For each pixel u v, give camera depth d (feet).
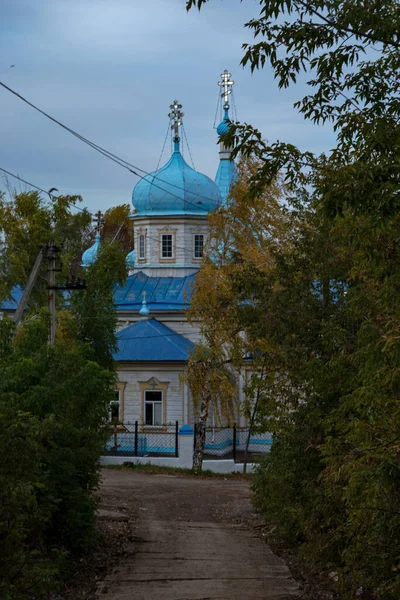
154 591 47.80
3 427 37.83
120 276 136.77
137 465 132.87
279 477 63.72
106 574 52.80
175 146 176.35
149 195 172.86
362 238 37.29
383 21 34.86
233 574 53.01
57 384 53.01
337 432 51.70
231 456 149.38
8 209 128.88
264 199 111.14
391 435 35.88
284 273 66.49
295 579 52.90
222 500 95.81
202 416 130.11
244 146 38.40
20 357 54.34
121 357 150.30
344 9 35.27
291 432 59.41
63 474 54.34
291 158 38.32
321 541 48.52
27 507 42.04
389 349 35.32
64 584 48.62
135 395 150.51
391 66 39.40
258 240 112.98
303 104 40.88
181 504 91.71
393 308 38.42
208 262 118.83
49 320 79.41
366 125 37.17
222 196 191.52
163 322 162.71
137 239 176.24
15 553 40.22
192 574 52.70
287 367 64.95
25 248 127.95
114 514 79.71
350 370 51.52
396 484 33.99
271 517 71.15
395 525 34.76
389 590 35.47
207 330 121.80
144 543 64.23
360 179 33.01
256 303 68.18
